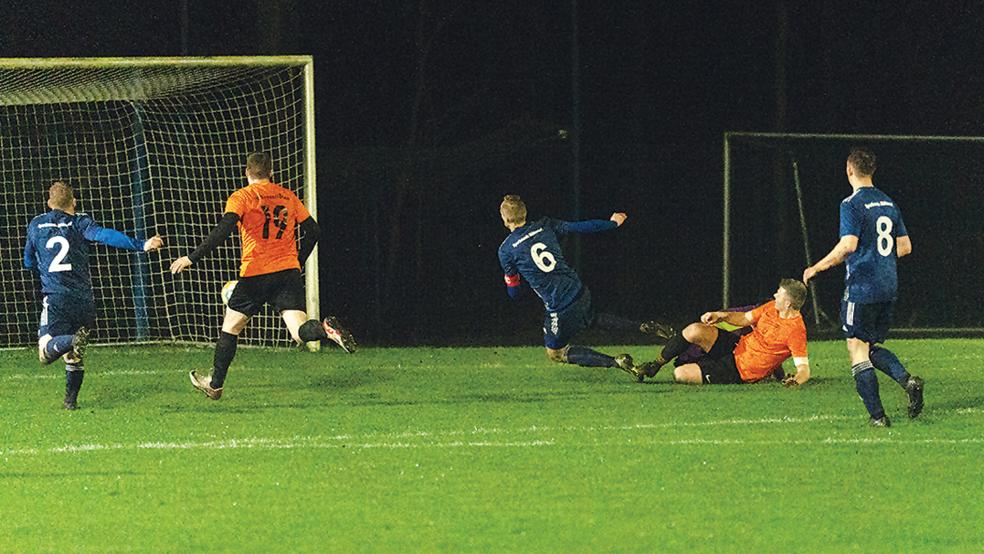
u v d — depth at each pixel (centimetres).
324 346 5462
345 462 2861
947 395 3966
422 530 2242
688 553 2092
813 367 4722
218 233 3431
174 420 3494
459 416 3541
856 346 3300
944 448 3014
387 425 3391
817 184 8519
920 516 2345
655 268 9250
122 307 6312
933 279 7631
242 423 3431
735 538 2186
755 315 4125
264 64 5194
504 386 4162
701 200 9331
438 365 4747
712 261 9231
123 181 7219
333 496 2517
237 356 5050
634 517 2331
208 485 2627
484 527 2262
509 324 8144
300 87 5703
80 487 2617
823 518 2330
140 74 5209
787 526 2269
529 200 9281
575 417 3512
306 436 3216
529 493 2531
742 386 4131
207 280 5959
